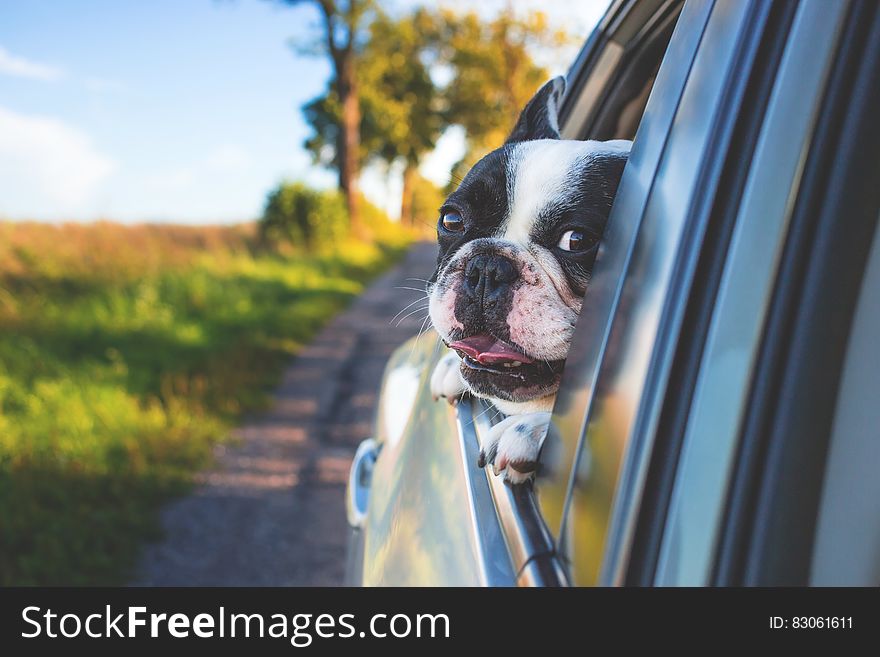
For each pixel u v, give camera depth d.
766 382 0.72
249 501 4.73
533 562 0.91
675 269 0.81
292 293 13.34
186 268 12.69
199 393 6.49
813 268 0.73
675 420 0.76
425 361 2.32
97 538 3.97
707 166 0.82
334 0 23.97
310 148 36.66
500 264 1.32
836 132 0.75
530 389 1.34
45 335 7.68
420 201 44.44
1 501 4.16
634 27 1.83
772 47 0.81
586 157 1.42
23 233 11.84
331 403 7.06
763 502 0.70
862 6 0.77
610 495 0.81
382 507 1.74
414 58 33.97
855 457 0.71
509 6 30.95
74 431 5.24
